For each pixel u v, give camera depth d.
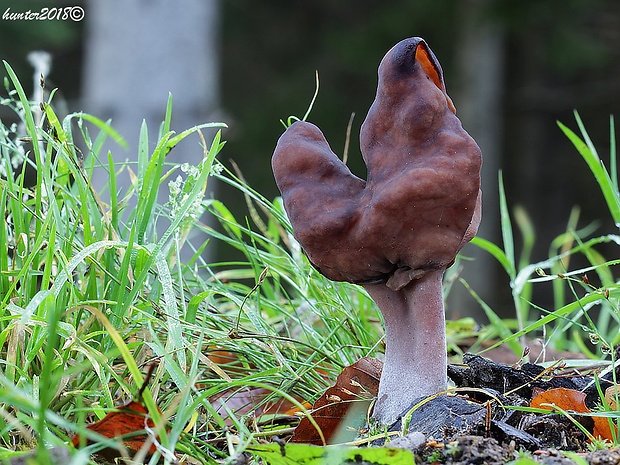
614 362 0.58
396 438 0.52
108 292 0.59
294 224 0.55
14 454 0.51
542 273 0.62
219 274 0.73
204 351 0.61
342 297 0.66
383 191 0.54
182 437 0.54
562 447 0.54
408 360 0.56
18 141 0.62
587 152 0.65
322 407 0.56
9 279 0.59
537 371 0.60
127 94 1.51
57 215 0.58
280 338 0.60
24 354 0.57
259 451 0.51
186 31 1.53
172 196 0.61
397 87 0.54
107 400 0.55
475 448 0.52
